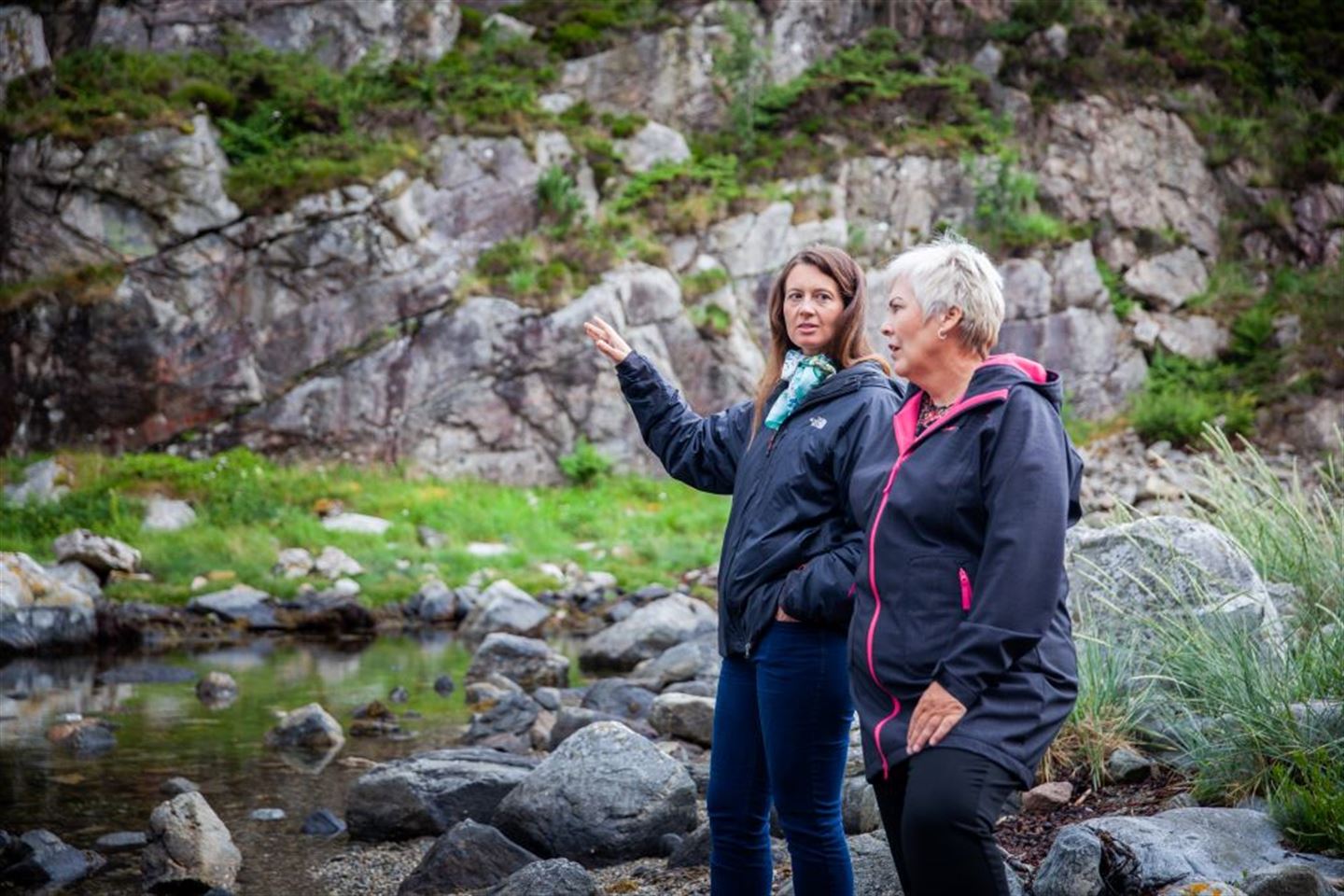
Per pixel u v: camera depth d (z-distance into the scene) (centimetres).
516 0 2228
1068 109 2278
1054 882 352
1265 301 2208
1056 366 2092
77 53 1827
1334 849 367
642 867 456
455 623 1230
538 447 1794
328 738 701
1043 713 249
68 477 1528
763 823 329
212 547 1334
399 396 1755
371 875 477
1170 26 2441
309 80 1912
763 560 315
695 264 1973
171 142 1709
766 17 2258
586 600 1275
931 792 242
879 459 284
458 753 570
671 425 373
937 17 2359
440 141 1881
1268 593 555
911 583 261
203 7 1941
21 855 480
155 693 855
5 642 1012
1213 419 1895
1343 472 659
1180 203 2280
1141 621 516
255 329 1720
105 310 1664
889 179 2127
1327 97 2411
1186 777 447
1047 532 247
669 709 658
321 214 1748
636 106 2156
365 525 1489
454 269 1809
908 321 278
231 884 465
